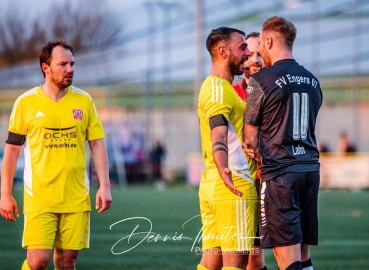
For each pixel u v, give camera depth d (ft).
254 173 48.73
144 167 238.68
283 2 247.29
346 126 252.42
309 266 51.11
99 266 71.05
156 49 269.85
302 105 47.52
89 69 278.05
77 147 52.37
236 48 48.55
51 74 51.85
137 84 269.64
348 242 90.07
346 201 157.58
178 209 133.49
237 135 48.29
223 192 47.91
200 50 214.69
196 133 260.21
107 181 53.26
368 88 249.96
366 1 239.09
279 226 47.06
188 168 228.43
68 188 51.93
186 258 76.07
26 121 51.93
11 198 52.26
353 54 241.35
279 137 47.29
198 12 213.87
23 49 427.33
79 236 52.29
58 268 52.95
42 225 51.19
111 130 237.86
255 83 47.70
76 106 52.47
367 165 201.57
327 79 249.96
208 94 47.73
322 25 244.01
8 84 291.99
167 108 257.34
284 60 48.24
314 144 48.62
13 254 79.00
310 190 48.11
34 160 51.83
